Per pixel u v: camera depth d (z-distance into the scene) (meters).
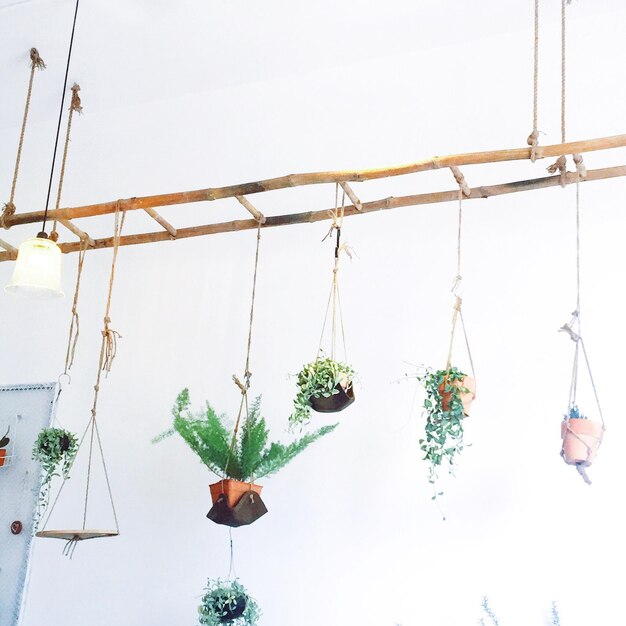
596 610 3.21
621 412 3.40
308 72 4.59
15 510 4.42
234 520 3.31
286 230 4.32
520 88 4.05
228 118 4.72
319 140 4.43
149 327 4.46
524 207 3.83
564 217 3.75
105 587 4.06
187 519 4.01
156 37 4.36
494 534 3.44
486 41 4.21
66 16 4.19
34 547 4.30
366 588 3.58
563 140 3.27
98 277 4.70
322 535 3.73
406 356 3.84
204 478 4.05
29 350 4.75
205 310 4.36
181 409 4.22
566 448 2.98
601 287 3.59
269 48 4.43
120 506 4.17
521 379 3.60
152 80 4.75
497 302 3.75
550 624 3.25
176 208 4.66
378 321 3.95
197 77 4.71
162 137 4.86
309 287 4.16
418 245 3.99
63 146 5.12
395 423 3.76
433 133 4.17
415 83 4.30
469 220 3.93
